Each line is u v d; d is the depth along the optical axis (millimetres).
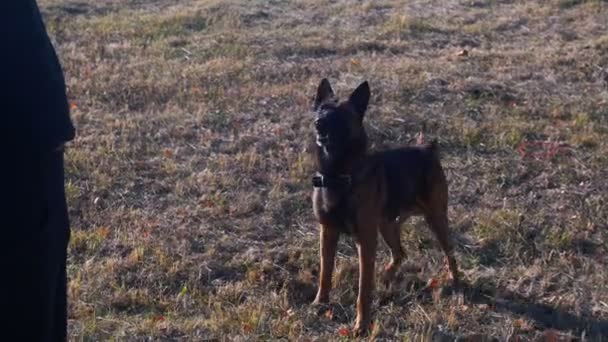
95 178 7391
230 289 5707
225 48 11445
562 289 5844
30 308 2410
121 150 7922
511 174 7492
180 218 6793
